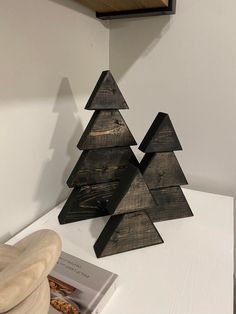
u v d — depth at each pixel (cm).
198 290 47
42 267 30
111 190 69
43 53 65
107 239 55
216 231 64
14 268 30
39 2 61
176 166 67
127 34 91
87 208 68
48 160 72
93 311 41
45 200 74
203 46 82
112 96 63
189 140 91
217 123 86
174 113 91
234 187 89
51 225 66
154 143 63
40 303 33
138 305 44
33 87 63
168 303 44
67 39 73
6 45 54
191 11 81
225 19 77
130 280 49
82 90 83
